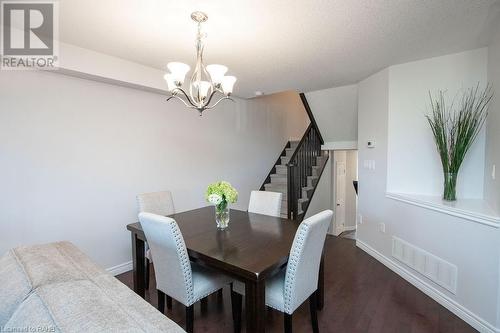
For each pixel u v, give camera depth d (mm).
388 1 1801
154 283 2830
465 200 2596
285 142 5895
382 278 2941
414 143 3018
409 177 3068
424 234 2633
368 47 2562
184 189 3791
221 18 2002
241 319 2170
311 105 4668
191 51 2623
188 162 3838
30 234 2467
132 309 930
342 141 5086
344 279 2920
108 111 2969
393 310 2342
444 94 2811
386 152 3205
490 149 2434
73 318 834
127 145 3148
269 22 2064
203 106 2059
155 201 2885
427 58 2873
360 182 3830
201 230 2246
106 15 1958
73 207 2734
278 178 5262
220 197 2221
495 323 1965
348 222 6328
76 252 1418
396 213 3049
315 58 2822
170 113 3592
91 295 977
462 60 2705
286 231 2205
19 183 2396
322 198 5449
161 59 2844
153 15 1958
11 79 2334
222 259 1673
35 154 2479
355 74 3414
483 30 2234
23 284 1057
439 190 2898
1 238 2316
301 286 1754
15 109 2359
